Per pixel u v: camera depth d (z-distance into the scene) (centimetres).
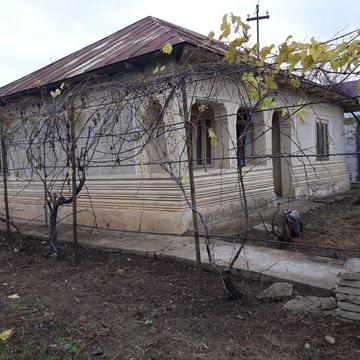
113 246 694
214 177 841
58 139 717
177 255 607
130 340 369
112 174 840
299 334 363
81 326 402
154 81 545
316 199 1193
